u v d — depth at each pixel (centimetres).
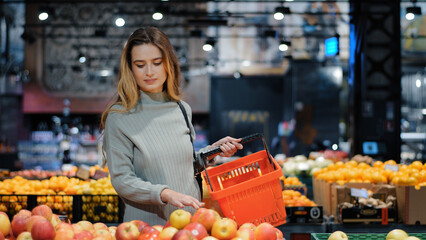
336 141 1599
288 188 504
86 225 216
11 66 1677
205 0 983
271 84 1862
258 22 1639
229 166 254
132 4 1762
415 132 1702
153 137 235
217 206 418
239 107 1856
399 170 474
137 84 243
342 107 1720
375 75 916
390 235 233
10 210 420
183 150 241
